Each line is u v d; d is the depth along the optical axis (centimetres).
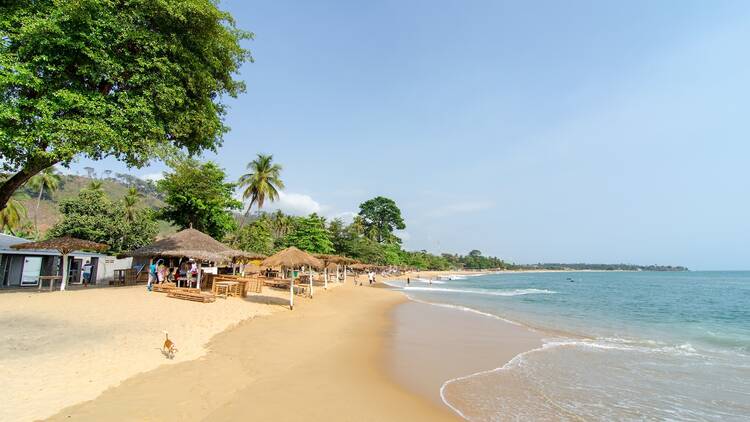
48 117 1225
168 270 2320
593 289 6050
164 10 1464
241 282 2100
